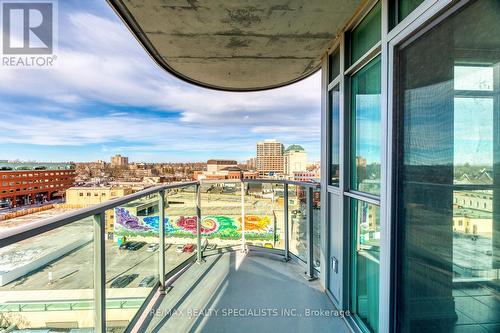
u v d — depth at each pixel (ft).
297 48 7.31
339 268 6.59
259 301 6.84
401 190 3.99
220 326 5.79
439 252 3.22
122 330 5.43
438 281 3.23
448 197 3.05
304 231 8.84
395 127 4.12
